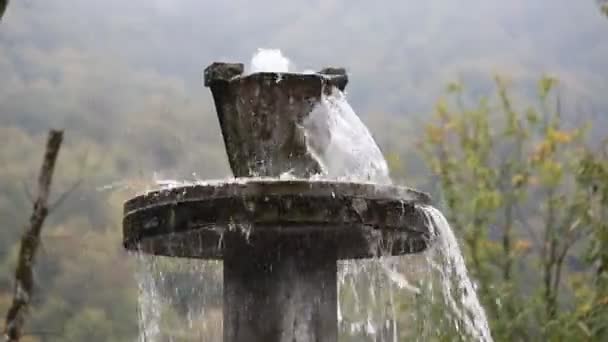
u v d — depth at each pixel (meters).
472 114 27.08
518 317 24.73
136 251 11.38
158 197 10.20
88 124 32.12
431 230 10.66
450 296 12.96
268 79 11.11
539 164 26.28
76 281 23.38
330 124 11.26
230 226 9.91
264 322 10.38
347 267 12.75
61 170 22.58
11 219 20.31
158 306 12.93
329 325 10.54
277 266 10.44
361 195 9.84
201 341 13.44
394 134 28.31
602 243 23.23
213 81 11.52
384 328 15.31
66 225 23.02
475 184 26.25
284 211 9.65
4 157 26.25
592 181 24.69
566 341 23.70
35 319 17.39
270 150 11.11
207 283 13.17
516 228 26.25
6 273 19.58
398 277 12.55
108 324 23.91
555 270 25.92
